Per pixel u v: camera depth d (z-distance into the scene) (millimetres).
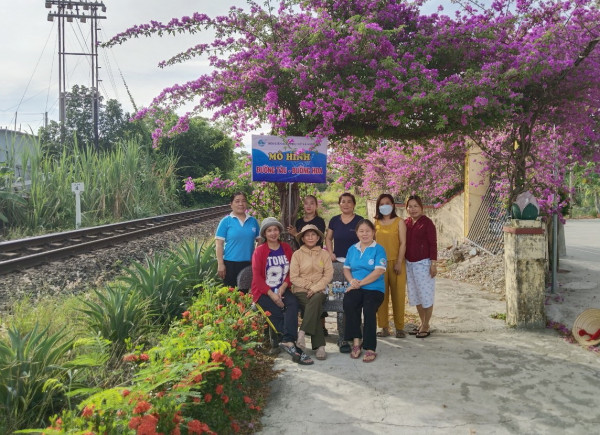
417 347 5746
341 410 4094
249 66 6258
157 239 16000
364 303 5422
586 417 3877
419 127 6676
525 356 5309
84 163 21938
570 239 15742
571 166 8086
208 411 3672
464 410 4035
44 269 10266
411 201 6180
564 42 6180
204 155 40375
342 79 6277
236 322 4762
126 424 2930
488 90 5934
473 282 9578
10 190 17797
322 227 6879
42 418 4031
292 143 6426
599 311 5801
